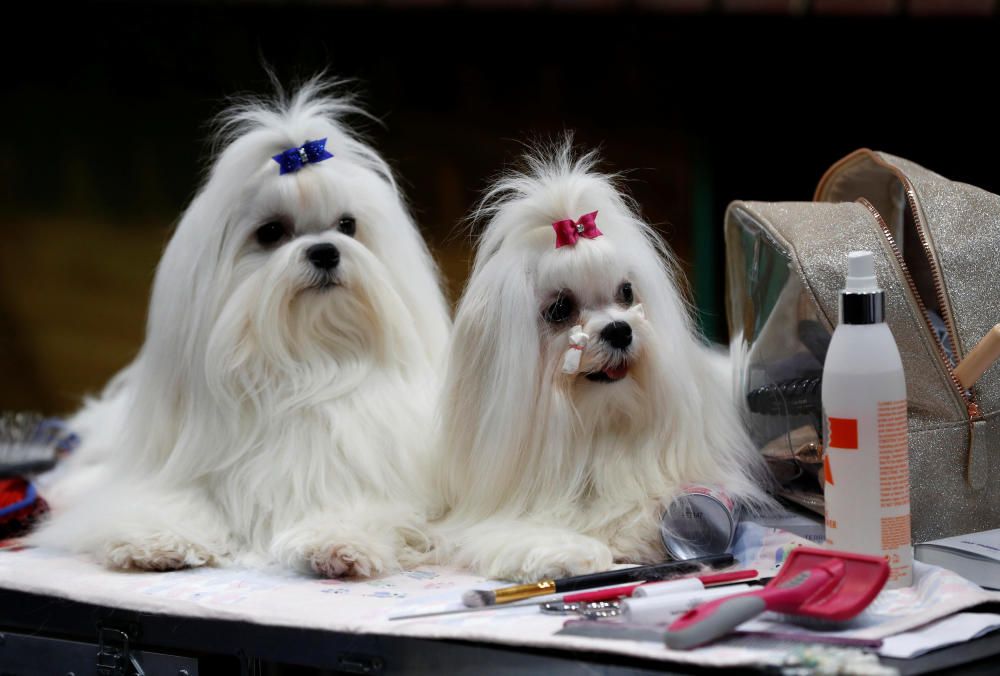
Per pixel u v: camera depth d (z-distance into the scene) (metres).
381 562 1.62
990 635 1.29
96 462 2.29
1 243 4.30
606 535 1.69
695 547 1.64
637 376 1.69
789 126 3.59
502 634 1.29
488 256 1.75
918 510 1.65
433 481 1.82
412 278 1.91
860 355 1.42
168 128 4.10
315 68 3.78
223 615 1.46
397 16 3.60
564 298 1.68
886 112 3.47
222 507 1.80
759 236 1.87
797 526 1.77
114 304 4.28
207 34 3.91
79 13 4.05
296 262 1.76
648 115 3.68
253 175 1.82
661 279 1.73
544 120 3.73
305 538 1.66
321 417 1.79
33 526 1.99
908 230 1.92
